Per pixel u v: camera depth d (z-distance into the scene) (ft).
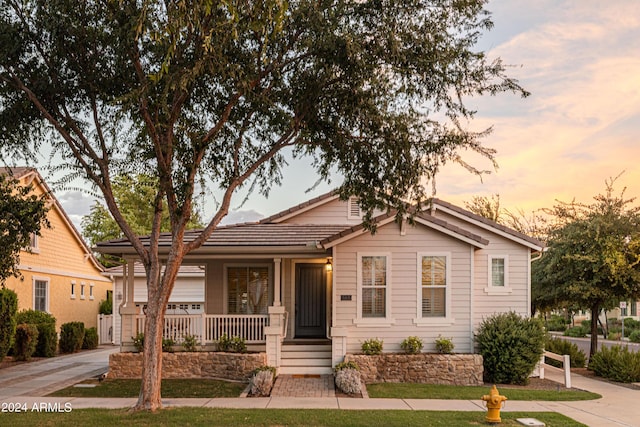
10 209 45.85
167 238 60.49
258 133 46.78
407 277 56.54
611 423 37.70
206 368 55.06
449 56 40.42
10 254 47.39
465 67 41.47
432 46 40.57
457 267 56.70
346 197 48.34
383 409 40.91
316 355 58.08
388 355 54.49
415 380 53.98
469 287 56.54
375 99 43.32
